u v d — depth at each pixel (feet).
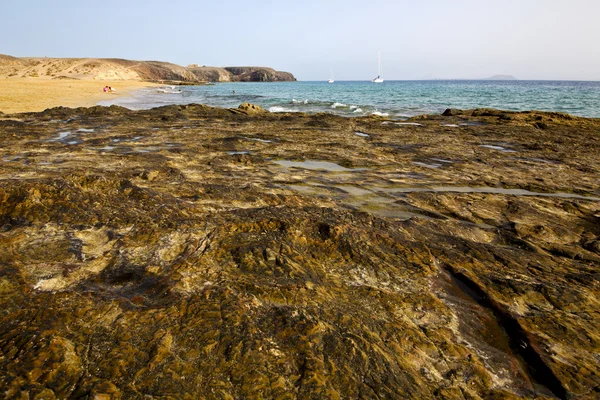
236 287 14.05
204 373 10.18
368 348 11.54
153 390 9.54
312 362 10.73
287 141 53.98
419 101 164.66
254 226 19.24
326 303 13.70
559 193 32.71
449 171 38.60
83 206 20.25
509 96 198.18
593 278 17.30
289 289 14.03
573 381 11.42
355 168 39.29
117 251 16.70
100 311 12.44
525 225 23.80
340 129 67.51
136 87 272.92
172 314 12.38
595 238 22.70
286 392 9.80
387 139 57.06
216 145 48.70
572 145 53.98
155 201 22.35
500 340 13.34
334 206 26.84
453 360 11.89
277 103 153.89
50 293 13.35
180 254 16.71
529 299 15.38
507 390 11.02
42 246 16.63
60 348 10.48
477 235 22.47
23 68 350.64
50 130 59.98
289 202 26.43
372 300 14.44
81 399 9.13
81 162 36.45
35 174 30.14
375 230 19.99
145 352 10.75
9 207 19.07
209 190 27.07
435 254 18.70
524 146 53.06
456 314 14.32
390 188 32.30
